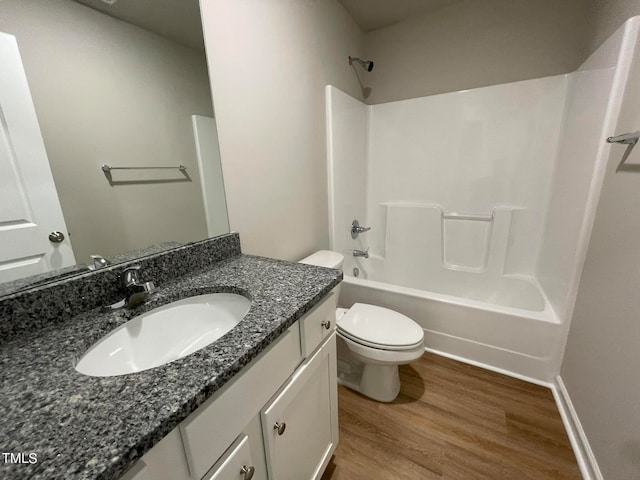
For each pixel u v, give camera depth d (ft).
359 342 4.40
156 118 2.94
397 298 6.00
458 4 6.36
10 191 2.06
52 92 2.21
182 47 3.08
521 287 6.56
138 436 1.25
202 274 3.25
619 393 3.02
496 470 3.66
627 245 3.17
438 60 6.84
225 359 1.76
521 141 6.31
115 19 2.55
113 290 2.63
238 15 3.64
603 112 4.07
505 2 5.97
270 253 4.65
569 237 4.85
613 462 3.03
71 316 2.37
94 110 2.48
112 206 2.67
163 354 2.59
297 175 5.14
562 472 3.60
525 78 6.12
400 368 5.51
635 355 2.79
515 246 6.77
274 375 2.25
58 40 2.22
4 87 1.98
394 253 8.05
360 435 4.21
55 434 1.28
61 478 1.08
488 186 6.84
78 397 1.50
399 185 7.88
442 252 7.47
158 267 2.96
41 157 2.19
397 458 3.86
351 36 6.73
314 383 2.95
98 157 2.53
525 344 5.02
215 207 3.63
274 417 2.27
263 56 4.10
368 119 7.84
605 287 3.58
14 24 1.99
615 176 3.65
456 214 7.20
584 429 3.73
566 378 4.51
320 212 6.04
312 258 5.33
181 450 1.52
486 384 5.06
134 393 1.51
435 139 7.18
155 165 2.97
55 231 2.31
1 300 2.01
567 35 5.61
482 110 6.55
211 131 3.47
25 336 2.11
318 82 5.51
